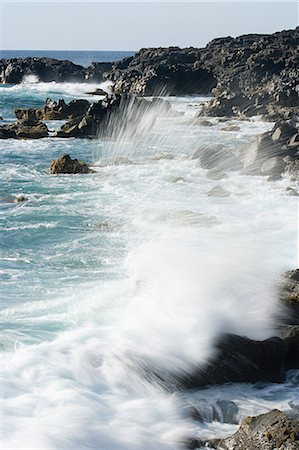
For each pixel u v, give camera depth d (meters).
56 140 27.12
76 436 5.89
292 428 5.50
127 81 56.94
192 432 6.20
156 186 17.05
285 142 19.45
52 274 10.20
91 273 10.25
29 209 14.59
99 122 28.84
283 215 13.59
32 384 6.74
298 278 9.04
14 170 19.73
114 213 14.19
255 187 16.56
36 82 66.25
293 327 7.79
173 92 54.78
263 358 7.28
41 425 6.00
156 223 13.01
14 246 11.77
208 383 7.07
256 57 51.19
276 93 37.12
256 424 5.71
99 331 7.91
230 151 20.48
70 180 18.09
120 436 6.00
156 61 63.00
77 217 13.87
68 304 8.91
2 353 7.39
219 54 63.97
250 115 36.44
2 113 38.72
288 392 7.03
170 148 25.19
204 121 32.16
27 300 9.06
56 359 7.21
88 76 66.31
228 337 7.48
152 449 5.86
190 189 16.56
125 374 6.99
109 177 18.41
